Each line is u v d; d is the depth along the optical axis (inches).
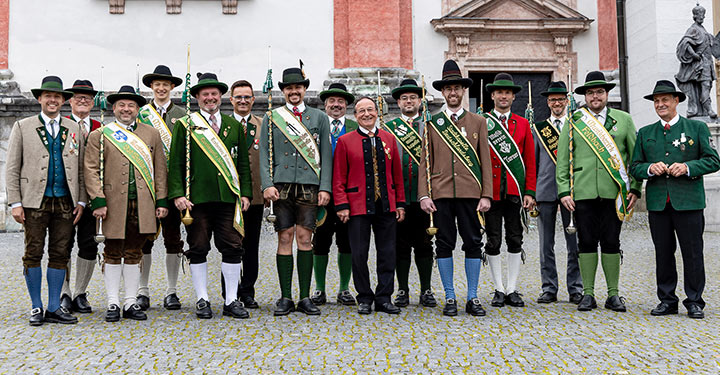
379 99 276.8
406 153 263.4
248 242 259.9
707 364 172.6
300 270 244.1
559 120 288.4
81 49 692.1
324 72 711.1
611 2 751.1
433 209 241.8
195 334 209.0
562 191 256.7
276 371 169.0
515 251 262.4
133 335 208.4
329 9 716.0
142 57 697.0
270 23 709.9
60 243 231.1
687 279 235.0
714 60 682.8
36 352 188.9
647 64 710.5
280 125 246.1
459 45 732.0
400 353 184.5
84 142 243.4
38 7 692.1
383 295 244.7
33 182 227.6
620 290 288.2
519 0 739.4
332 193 249.0
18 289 296.4
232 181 238.2
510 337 202.5
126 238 236.7
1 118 662.5
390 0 711.7
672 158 236.8
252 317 235.9
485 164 247.0
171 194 235.1
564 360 177.0
